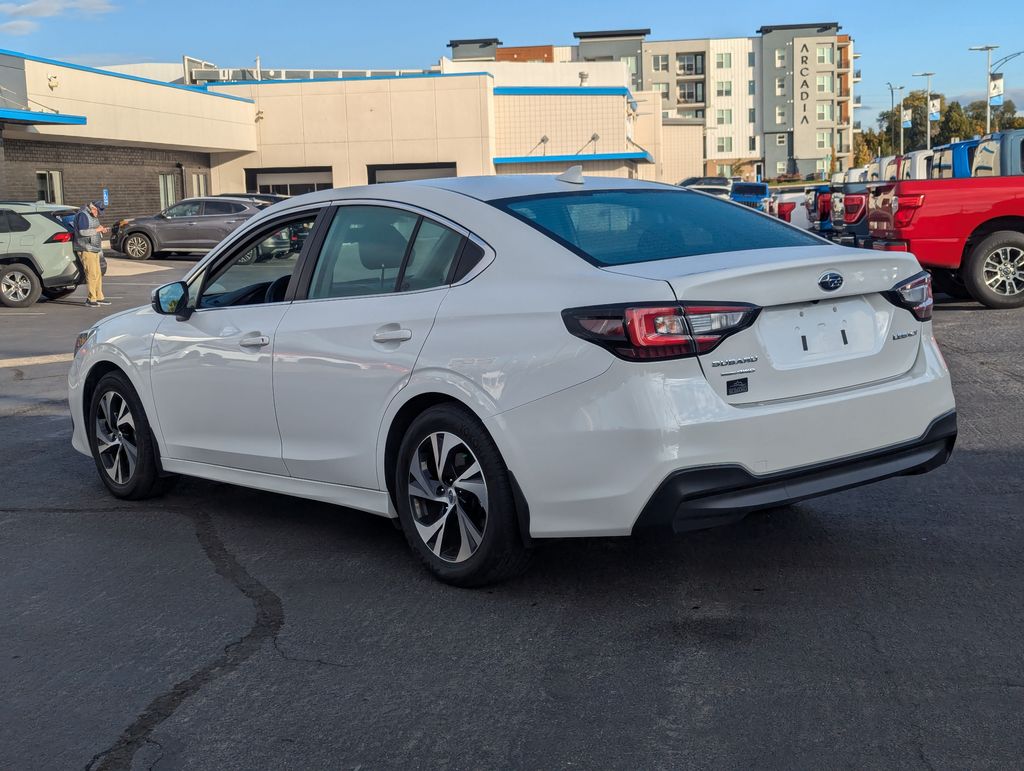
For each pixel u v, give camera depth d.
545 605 4.12
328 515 5.56
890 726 3.04
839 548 4.65
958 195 11.91
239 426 5.14
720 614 3.95
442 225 4.41
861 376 4.08
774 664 3.49
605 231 4.22
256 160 43.34
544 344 3.86
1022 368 8.72
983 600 3.97
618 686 3.39
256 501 5.91
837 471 3.96
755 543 4.76
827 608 3.96
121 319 5.90
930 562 4.42
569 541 4.88
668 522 3.68
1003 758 2.85
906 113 66.44
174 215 29.77
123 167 35.31
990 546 4.58
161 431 5.61
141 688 3.53
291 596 4.36
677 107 109.69
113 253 31.59
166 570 4.75
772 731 3.05
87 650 3.87
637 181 4.95
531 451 3.90
